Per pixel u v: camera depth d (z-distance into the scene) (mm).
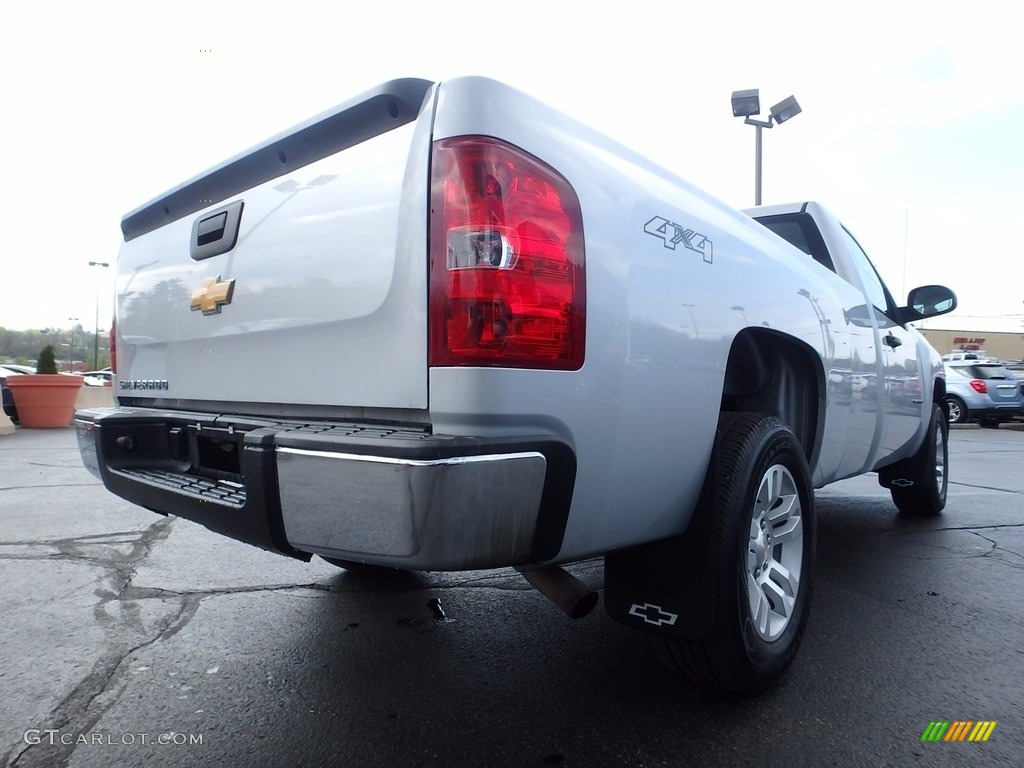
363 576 3918
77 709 2438
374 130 2098
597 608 3482
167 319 2871
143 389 3074
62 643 2977
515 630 3188
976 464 9477
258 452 1949
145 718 2385
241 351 2471
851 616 3359
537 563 1871
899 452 4766
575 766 2121
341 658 2873
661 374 2133
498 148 1809
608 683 2662
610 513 2023
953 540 4855
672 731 2316
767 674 2492
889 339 4309
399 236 1930
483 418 1723
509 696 2559
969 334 50531
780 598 2699
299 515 1861
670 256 2244
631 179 2195
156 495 2471
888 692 2588
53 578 3801
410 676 2719
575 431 1864
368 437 1755
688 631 2320
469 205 1771
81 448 3066
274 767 2111
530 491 1755
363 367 2014
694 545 2346
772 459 2576
